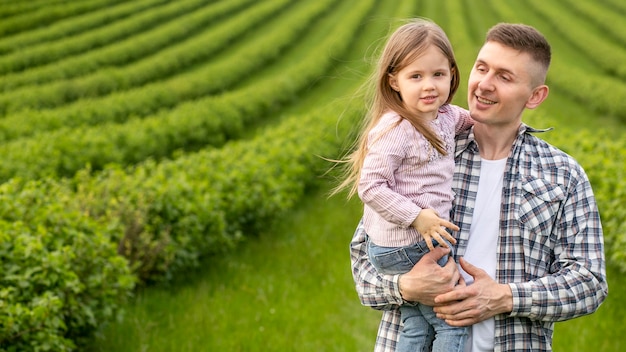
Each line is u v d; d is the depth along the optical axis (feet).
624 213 25.16
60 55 91.91
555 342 20.59
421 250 9.41
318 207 36.88
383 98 9.59
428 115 9.50
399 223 9.07
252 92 66.90
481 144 10.07
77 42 95.71
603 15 119.65
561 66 80.28
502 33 9.56
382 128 9.34
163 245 24.39
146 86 73.41
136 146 45.06
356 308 23.89
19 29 106.83
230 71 81.30
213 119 55.16
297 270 27.27
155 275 24.59
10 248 17.35
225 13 123.85
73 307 17.49
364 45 102.01
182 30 106.83
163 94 67.10
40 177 34.96
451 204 9.81
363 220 10.41
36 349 15.58
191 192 27.43
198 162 34.19
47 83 77.25
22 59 87.20
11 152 36.91
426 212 8.95
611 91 65.31
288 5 135.03
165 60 86.22
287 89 71.92
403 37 9.27
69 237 19.16
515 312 9.30
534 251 9.62
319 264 27.94
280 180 34.17
